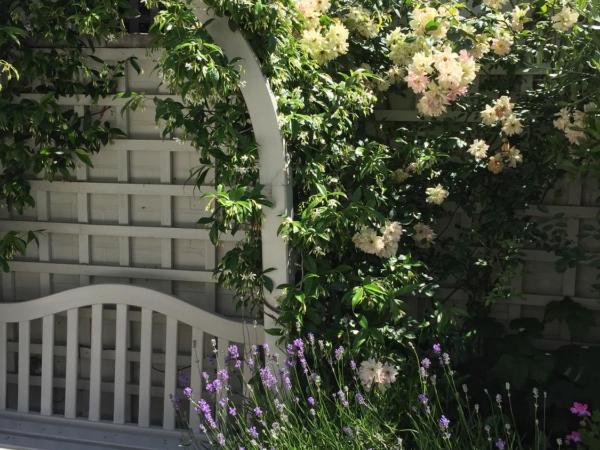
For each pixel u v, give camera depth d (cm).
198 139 306
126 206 368
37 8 341
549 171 339
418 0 339
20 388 374
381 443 290
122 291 356
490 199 347
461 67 310
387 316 329
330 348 313
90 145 362
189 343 372
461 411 296
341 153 322
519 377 327
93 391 366
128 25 390
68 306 363
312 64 315
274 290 312
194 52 270
